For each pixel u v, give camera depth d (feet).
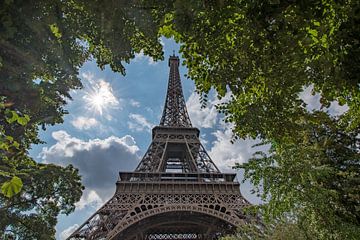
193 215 205.67
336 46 30.17
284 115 45.60
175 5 27.37
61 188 100.83
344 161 70.08
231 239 121.60
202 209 188.34
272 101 42.93
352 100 41.47
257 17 29.30
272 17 28.73
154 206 191.42
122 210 184.44
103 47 44.96
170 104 335.06
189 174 223.92
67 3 36.63
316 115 50.93
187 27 30.83
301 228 65.72
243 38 33.60
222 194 205.05
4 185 17.22
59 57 36.37
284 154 61.16
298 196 59.21
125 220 173.06
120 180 214.48
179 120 314.35
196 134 284.82
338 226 58.03
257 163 63.57
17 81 31.07
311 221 62.18
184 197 200.85
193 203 194.90
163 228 256.93
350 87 33.47
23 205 94.43
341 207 64.95
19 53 30.40
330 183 67.87
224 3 29.81
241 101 47.98
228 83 39.70
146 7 34.53
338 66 31.24
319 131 71.51
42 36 32.27
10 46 29.07
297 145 61.57
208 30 33.14
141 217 176.86
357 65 30.14
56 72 38.40
